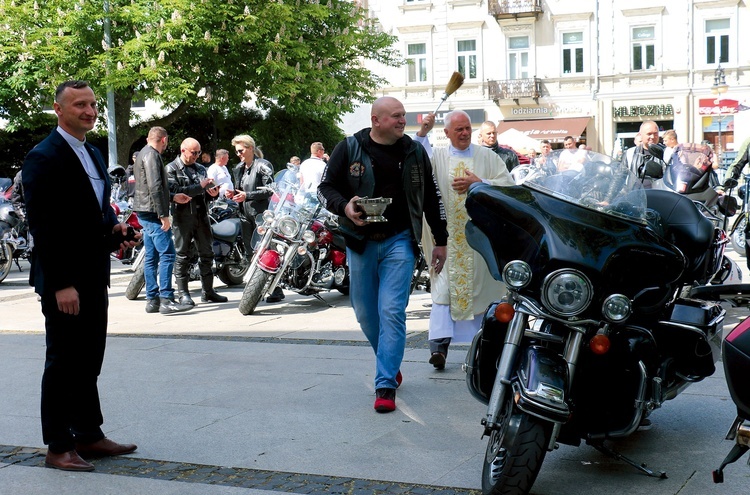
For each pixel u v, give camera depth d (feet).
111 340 25.17
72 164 13.51
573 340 11.94
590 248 11.81
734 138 113.91
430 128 20.22
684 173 27.37
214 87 85.87
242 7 82.94
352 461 13.76
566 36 119.65
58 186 13.30
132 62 77.97
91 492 12.70
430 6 123.65
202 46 80.28
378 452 14.19
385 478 12.96
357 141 17.06
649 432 14.99
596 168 12.71
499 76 122.11
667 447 14.17
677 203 16.16
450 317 19.45
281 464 13.74
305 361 21.36
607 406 12.45
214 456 14.23
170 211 31.17
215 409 17.07
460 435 15.02
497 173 19.95
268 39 82.89
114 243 14.19
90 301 13.87
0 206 43.34
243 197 35.01
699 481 12.59
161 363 21.52
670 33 115.34
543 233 12.05
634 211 12.52
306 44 87.25
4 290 39.86
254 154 37.29
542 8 119.55
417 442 14.67
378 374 16.78
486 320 13.14
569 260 11.75
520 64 121.80
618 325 12.13
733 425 10.78
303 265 31.04
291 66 85.46
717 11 113.19
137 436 15.43
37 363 21.99
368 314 17.69
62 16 79.66
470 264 19.43
